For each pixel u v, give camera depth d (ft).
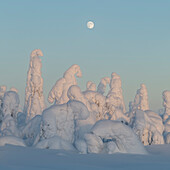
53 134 41.01
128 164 25.70
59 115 42.55
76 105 43.42
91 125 46.75
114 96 88.48
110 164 25.57
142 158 30.07
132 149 36.47
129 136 36.94
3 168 22.41
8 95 58.23
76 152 34.81
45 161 26.22
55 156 28.99
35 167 23.03
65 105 43.86
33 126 49.52
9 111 57.72
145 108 100.42
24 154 29.96
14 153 30.48
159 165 25.21
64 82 86.38
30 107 82.69
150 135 49.44
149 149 40.88
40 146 36.35
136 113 51.42
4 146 35.81
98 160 27.66
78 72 88.28
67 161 26.43
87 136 35.60
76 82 88.12
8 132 49.65
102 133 36.83
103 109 68.23
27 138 49.62
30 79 92.43
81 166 23.81
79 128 45.88
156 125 55.72
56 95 85.97
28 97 96.84
